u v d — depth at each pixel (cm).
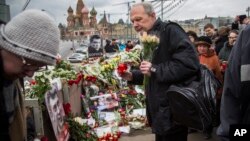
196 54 306
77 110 573
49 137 338
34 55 150
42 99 318
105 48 1759
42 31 153
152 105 319
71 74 482
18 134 177
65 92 425
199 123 298
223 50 668
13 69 154
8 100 163
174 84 306
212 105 307
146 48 312
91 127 512
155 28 317
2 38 151
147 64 311
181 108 295
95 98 670
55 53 158
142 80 362
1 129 156
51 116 334
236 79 207
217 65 570
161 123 311
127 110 689
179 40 300
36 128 296
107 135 534
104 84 719
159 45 309
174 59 301
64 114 408
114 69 716
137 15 316
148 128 612
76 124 434
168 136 315
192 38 704
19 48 149
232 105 213
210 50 575
